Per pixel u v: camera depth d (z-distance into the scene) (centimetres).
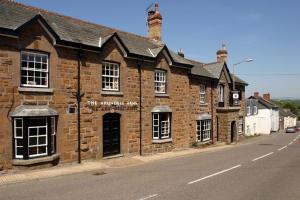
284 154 2155
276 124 6575
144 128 2005
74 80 1578
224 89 3183
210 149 2466
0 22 1302
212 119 2920
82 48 1593
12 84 1332
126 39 2097
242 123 3816
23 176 1255
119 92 1819
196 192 1012
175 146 2273
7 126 1317
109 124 1792
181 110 2342
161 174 1348
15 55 1340
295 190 1051
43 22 1427
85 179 1243
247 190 1044
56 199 934
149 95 2044
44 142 1438
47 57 1474
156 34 2480
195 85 2644
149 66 2042
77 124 1591
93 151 1673
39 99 1427
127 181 1195
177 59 2347
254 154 2155
